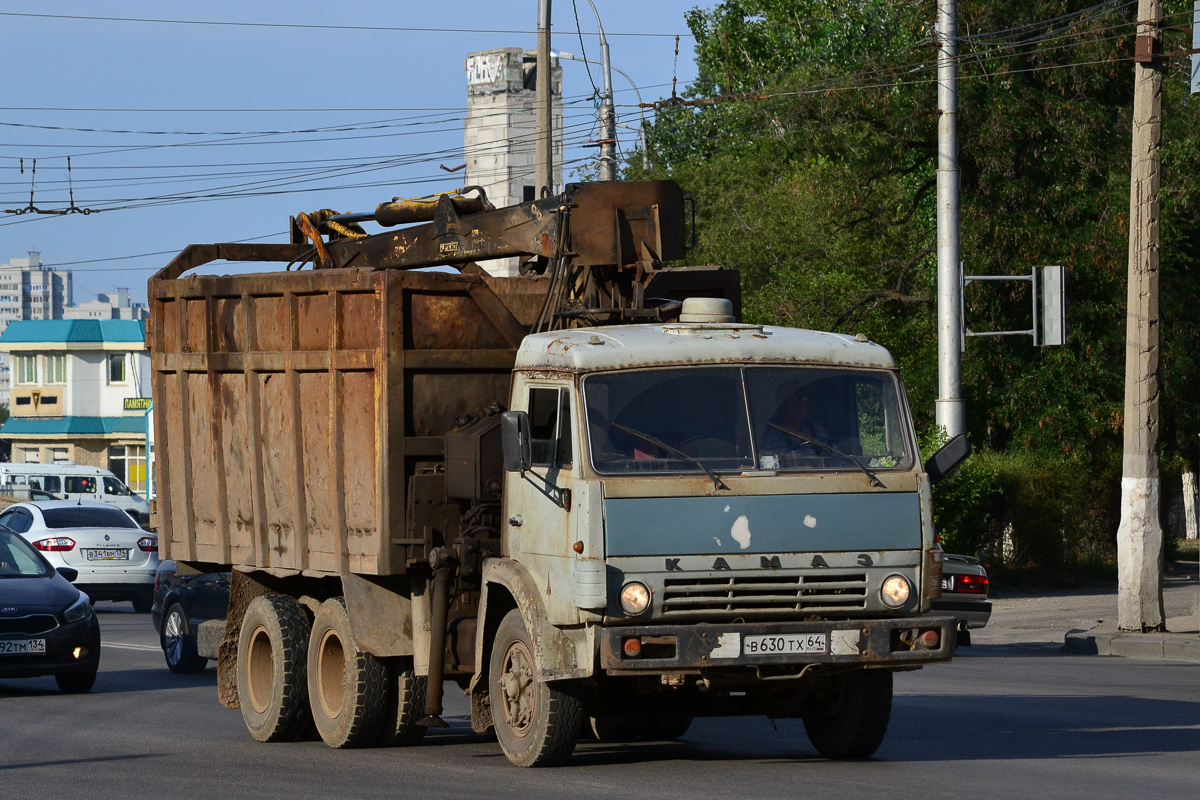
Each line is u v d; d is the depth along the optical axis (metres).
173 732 32.84
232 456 32.34
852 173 94.75
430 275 27.86
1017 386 88.12
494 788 23.83
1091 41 86.31
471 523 27.22
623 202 29.61
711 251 103.81
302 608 31.83
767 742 30.45
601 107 95.38
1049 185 89.06
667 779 24.53
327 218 37.88
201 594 45.50
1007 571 78.44
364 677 28.92
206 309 32.78
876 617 24.36
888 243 100.81
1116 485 89.12
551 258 31.97
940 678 42.34
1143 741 29.25
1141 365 53.56
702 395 24.47
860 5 113.50
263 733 31.00
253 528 31.70
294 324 30.03
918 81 87.62
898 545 24.33
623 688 26.30
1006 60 87.69
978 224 88.00
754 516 23.78
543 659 24.36
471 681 27.02
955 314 66.62
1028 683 40.84
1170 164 90.19
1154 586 53.41
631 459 23.84
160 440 34.97
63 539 72.25
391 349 27.47
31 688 43.53
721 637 23.28
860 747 26.72
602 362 24.33
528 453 24.19
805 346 25.25
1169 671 44.66
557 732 25.06
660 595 23.38
